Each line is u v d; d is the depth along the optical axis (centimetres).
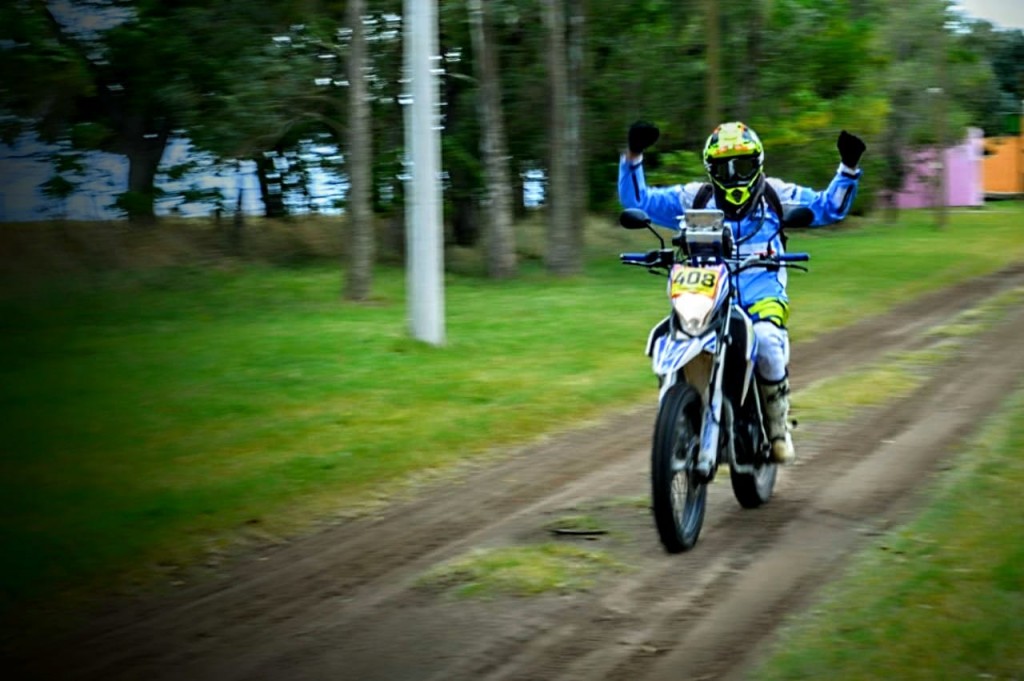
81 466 974
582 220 3059
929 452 979
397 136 3128
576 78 2966
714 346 702
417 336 1652
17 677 558
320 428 1120
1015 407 1141
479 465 997
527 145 3250
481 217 3684
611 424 1159
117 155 3142
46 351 1616
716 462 725
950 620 573
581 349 1622
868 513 807
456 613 626
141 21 2870
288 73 2698
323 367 1459
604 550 734
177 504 855
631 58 3100
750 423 785
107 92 3033
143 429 1118
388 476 949
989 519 745
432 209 1639
